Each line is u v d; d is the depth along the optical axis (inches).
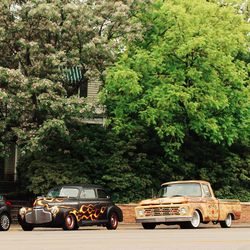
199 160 1576.0
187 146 1571.1
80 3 1375.5
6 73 1263.5
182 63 1403.8
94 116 1465.3
